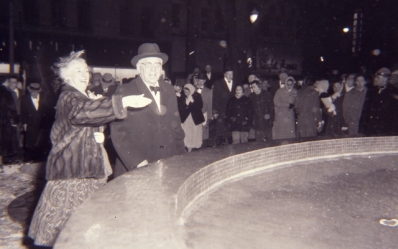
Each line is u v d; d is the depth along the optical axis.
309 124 7.39
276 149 3.33
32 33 18.52
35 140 7.21
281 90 7.63
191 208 2.12
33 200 4.64
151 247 1.13
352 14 21.48
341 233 1.94
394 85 5.37
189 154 2.81
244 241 1.76
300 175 3.08
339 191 2.68
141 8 22.30
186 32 25.19
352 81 7.38
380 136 4.04
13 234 3.53
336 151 3.82
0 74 14.45
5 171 6.30
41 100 7.14
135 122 3.05
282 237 1.84
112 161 4.59
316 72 25.62
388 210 2.31
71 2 20.02
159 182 1.90
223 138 8.00
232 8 19.30
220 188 2.58
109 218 1.34
